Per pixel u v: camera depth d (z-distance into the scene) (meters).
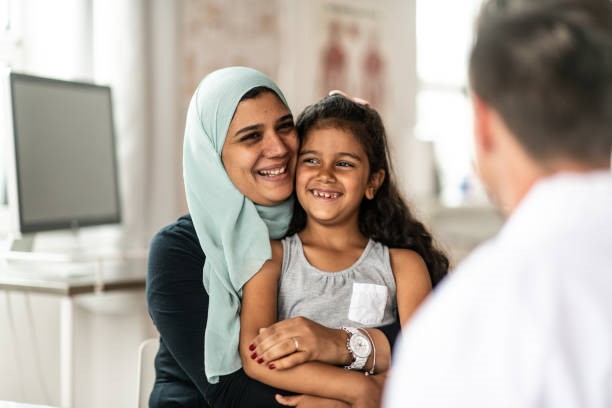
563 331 0.69
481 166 0.86
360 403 1.48
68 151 3.00
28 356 3.27
